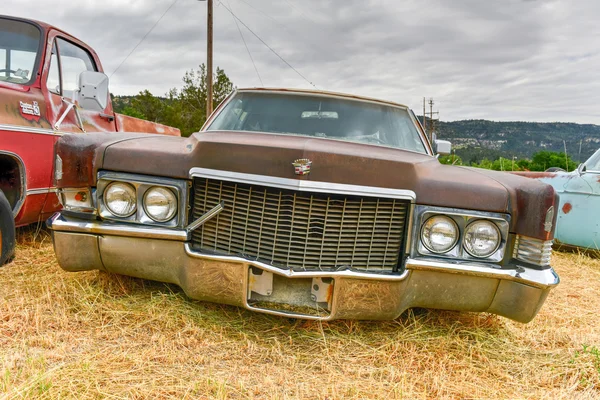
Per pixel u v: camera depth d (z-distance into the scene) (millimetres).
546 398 2160
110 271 2791
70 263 2729
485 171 3047
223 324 2670
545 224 2496
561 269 5016
